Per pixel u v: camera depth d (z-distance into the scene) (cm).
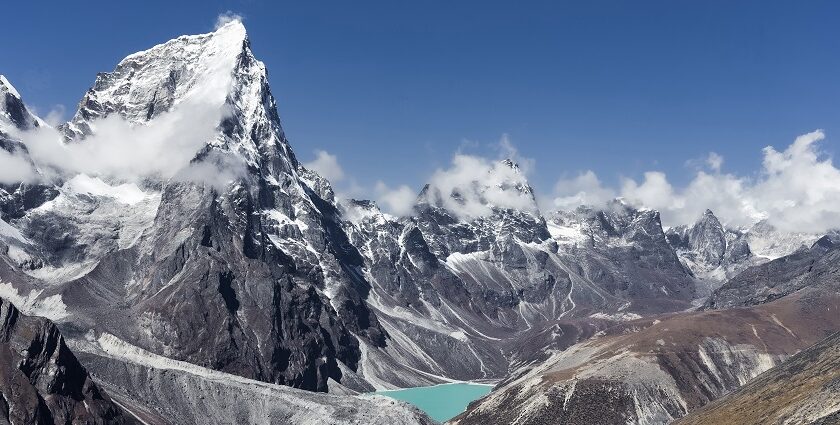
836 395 19062
